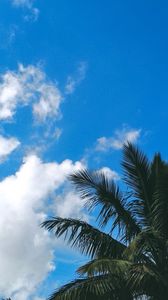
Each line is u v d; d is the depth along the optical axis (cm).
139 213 1952
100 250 1889
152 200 1933
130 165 1991
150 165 1994
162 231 1834
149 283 1738
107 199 1948
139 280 1634
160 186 1823
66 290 1720
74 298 1689
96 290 1662
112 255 1880
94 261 1655
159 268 1802
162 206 1828
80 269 1620
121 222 1938
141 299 1775
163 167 1884
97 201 1958
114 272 1609
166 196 1822
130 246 1645
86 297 1706
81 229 1905
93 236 1903
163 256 1812
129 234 1922
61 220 1920
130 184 1983
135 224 1944
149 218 1892
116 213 1944
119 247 1888
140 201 1962
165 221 1839
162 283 1738
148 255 1828
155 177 1955
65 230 1909
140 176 1977
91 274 1597
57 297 1706
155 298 1769
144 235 1711
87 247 1895
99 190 1958
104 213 1944
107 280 1684
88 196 1966
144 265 1670
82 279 1727
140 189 1972
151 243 1742
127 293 1739
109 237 1906
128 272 1647
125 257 1689
